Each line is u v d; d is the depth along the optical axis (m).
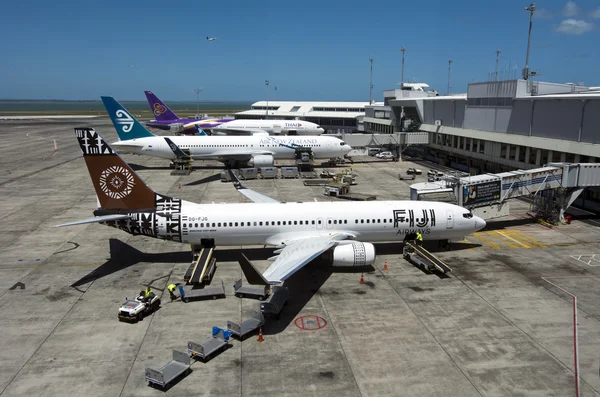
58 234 43.53
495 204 45.53
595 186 49.50
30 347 23.73
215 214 35.00
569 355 23.00
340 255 32.88
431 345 23.95
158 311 27.83
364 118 126.75
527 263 36.25
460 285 31.86
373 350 23.50
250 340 24.53
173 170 83.56
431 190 44.69
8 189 64.44
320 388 20.38
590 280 32.72
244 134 131.88
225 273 34.03
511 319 26.80
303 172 78.25
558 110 57.09
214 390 20.27
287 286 31.83
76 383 20.73
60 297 29.78
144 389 20.33
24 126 192.50
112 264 35.81
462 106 81.44
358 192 63.66
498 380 20.94
